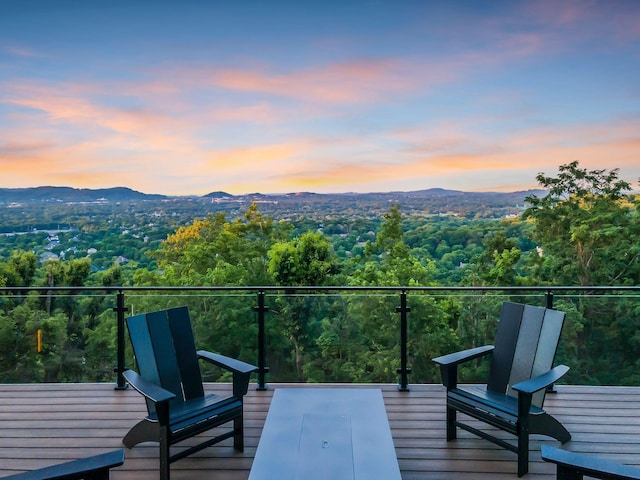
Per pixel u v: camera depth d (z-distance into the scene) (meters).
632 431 3.51
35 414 3.86
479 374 4.21
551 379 2.94
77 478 1.89
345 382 4.56
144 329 3.29
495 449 3.25
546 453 2.03
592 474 1.91
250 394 4.28
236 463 3.08
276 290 4.58
